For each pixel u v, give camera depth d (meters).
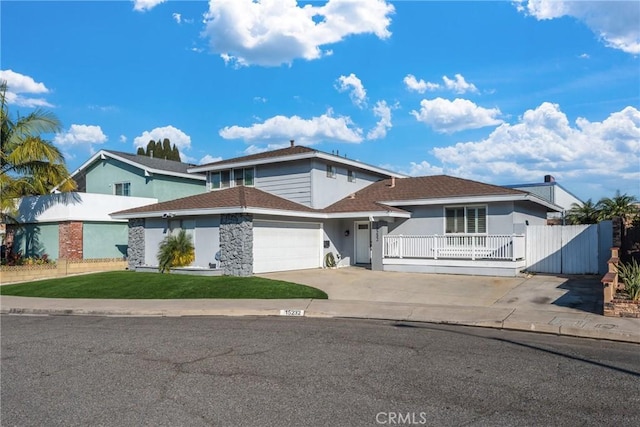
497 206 20.27
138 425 5.09
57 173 23.92
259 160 24.17
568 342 8.98
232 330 10.31
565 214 36.47
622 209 32.72
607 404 5.58
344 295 15.23
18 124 23.20
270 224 20.52
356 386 6.29
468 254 19.66
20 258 24.34
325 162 24.00
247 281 16.98
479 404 5.60
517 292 14.80
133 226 23.11
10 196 23.03
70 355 8.29
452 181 23.30
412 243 20.81
